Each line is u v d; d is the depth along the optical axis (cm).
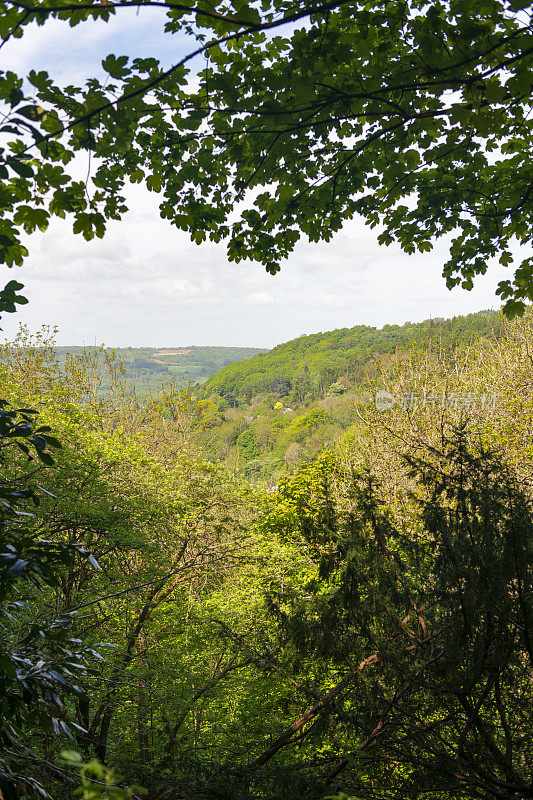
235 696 952
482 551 352
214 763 439
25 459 970
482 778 335
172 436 1812
